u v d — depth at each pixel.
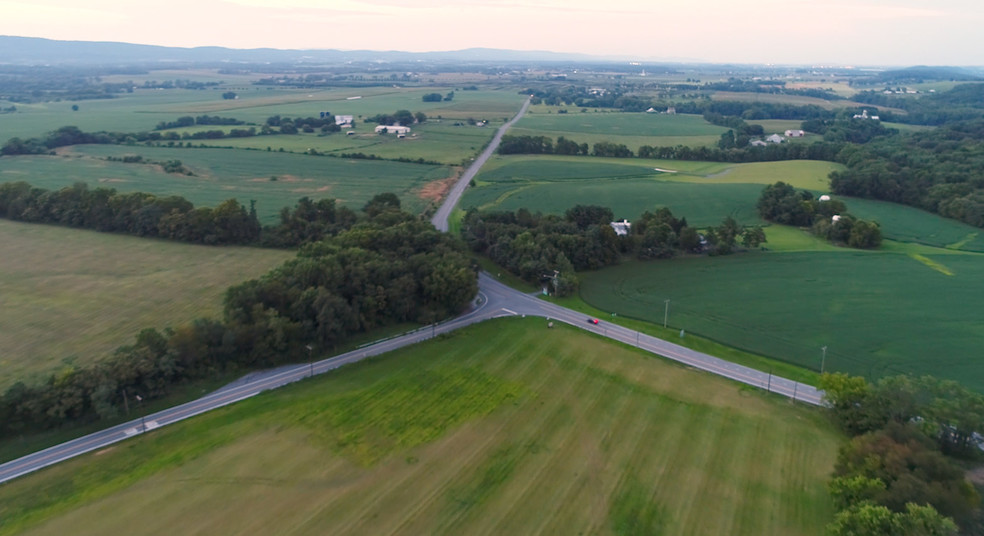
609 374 94.81
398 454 73.44
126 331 102.31
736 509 65.44
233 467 70.38
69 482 67.62
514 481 69.00
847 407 80.88
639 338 108.81
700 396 89.00
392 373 93.75
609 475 70.44
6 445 74.44
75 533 59.97
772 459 74.25
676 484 69.25
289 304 102.81
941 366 99.50
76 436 76.62
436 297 115.75
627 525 62.59
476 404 85.12
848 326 114.44
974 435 76.94
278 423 79.50
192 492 66.06
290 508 63.88
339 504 64.62
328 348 102.12
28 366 90.56
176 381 88.75
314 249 120.62
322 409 82.94
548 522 62.69
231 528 60.97
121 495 65.44
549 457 73.56
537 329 111.19
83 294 117.12
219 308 111.75
